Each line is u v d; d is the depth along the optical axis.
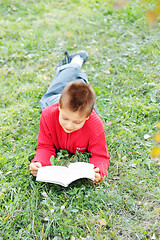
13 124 2.96
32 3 5.83
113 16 5.19
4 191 2.21
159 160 2.50
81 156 2.47
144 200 2.18
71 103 1.91
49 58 4.16
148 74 3.73
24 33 4.77
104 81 3.69
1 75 3.74
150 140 2.74
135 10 5.18
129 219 2.04
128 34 4.68
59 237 1.89
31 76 3.78
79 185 2.29
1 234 1.93
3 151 2.63
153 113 3.05
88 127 2.28
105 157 2.39
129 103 3.21
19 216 2.04
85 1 5.87
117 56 4.18
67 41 4.62
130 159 2.58
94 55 4.22
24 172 2.35
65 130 2.19
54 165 2.38
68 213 2.02
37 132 2.86
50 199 2.12
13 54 4.21
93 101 2.02
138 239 1.90
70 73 3.10
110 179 2.37
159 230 1.95
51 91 2.99
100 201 2.16
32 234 1.93
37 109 3.17
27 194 2.16
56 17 5.35
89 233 1.95
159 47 4.25
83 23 5.11
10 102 3.32
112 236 1.92
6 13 5.44
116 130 2.85
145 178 2.35
